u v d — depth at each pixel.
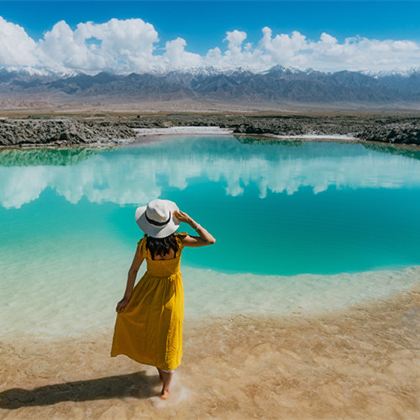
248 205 12.52
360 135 35.44
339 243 8.95
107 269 7.00
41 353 4.36
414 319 5.15
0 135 26.16
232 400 3.56
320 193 14.25
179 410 3.43
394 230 9.97
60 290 6.08
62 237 8.91
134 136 34.00
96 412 3.41
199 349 4.39
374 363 4.14
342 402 3.55
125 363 4.14
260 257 7.96
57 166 19.28
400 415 3.40
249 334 4.73
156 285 3.36
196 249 8.38
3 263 7.26
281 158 22.61
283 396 3.62
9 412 3.41
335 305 5.59
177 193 14.09
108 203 12.42
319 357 4.25
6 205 11.91
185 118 64.00
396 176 17.41
